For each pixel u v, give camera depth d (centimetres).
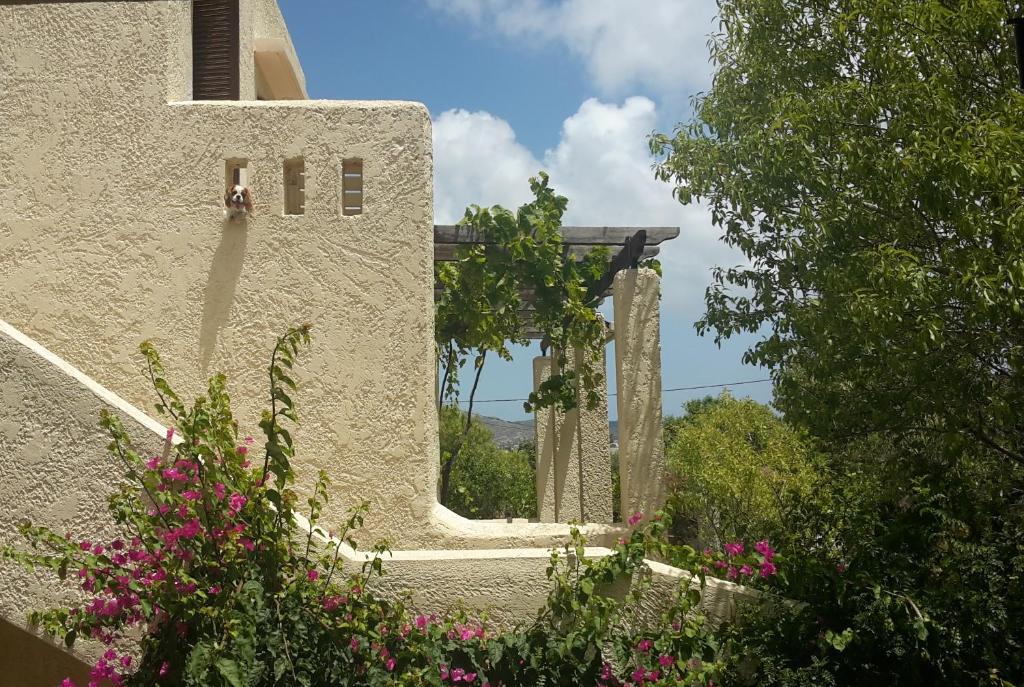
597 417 941
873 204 751
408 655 476
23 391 529
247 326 616
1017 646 515
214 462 475
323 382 611
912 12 695
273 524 479
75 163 632
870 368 734
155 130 631
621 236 819
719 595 541
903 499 768
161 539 472
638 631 532
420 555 542
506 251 814
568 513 1043
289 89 1011
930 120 673
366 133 627
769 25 871
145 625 505
